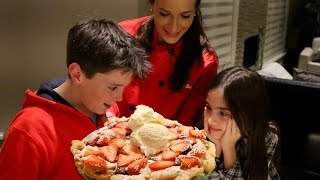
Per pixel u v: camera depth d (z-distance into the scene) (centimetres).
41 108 102
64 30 253
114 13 245
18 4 252
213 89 144
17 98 272
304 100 282
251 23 467
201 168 100
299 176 266
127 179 92
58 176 101
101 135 107
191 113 162
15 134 96
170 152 103
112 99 102
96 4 245
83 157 98
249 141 148
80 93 105
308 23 651
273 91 292
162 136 106
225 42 394
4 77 267
